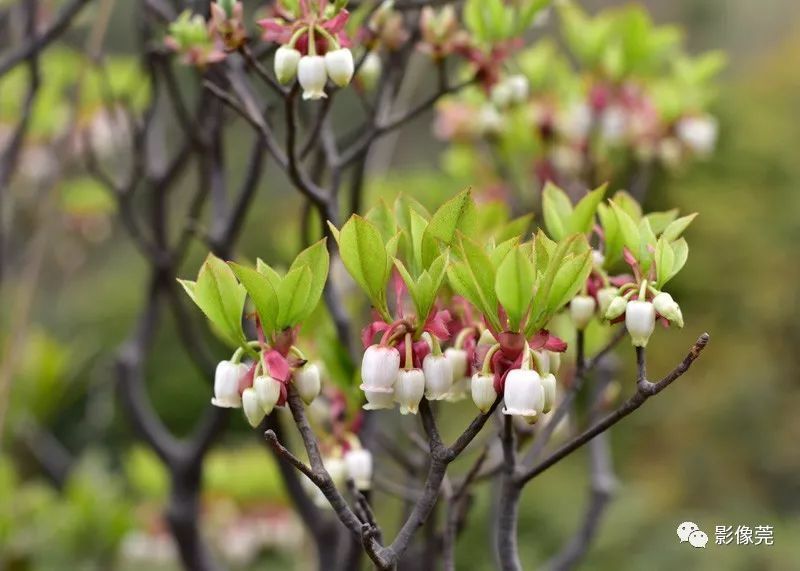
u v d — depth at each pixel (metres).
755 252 2.85
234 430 2.30
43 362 1.66
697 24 3.91
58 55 1.47
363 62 1.02
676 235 0.91
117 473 2.33
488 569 1.88
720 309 2.86
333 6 0.94
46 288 2.40
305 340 1.02
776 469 2.65
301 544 1.48
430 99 1.05
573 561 1.11
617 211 0.91
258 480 1.45
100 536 1.62
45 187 1.53
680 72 1.39
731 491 2.62
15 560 1.58
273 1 1.06
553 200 0.96
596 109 1.32
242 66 1.08
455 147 1.45
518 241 0.87
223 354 2.10
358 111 2.33
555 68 1.43
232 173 2.80
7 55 1.44
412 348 0.87
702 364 2.81
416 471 1.08
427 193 1.46
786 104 3.14
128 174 1.33
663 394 2.75
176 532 1.18
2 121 1.51
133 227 1.19
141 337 1.23
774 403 2.74
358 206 1.06
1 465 1.59
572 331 1.01
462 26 1.15
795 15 4.08
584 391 1.47
